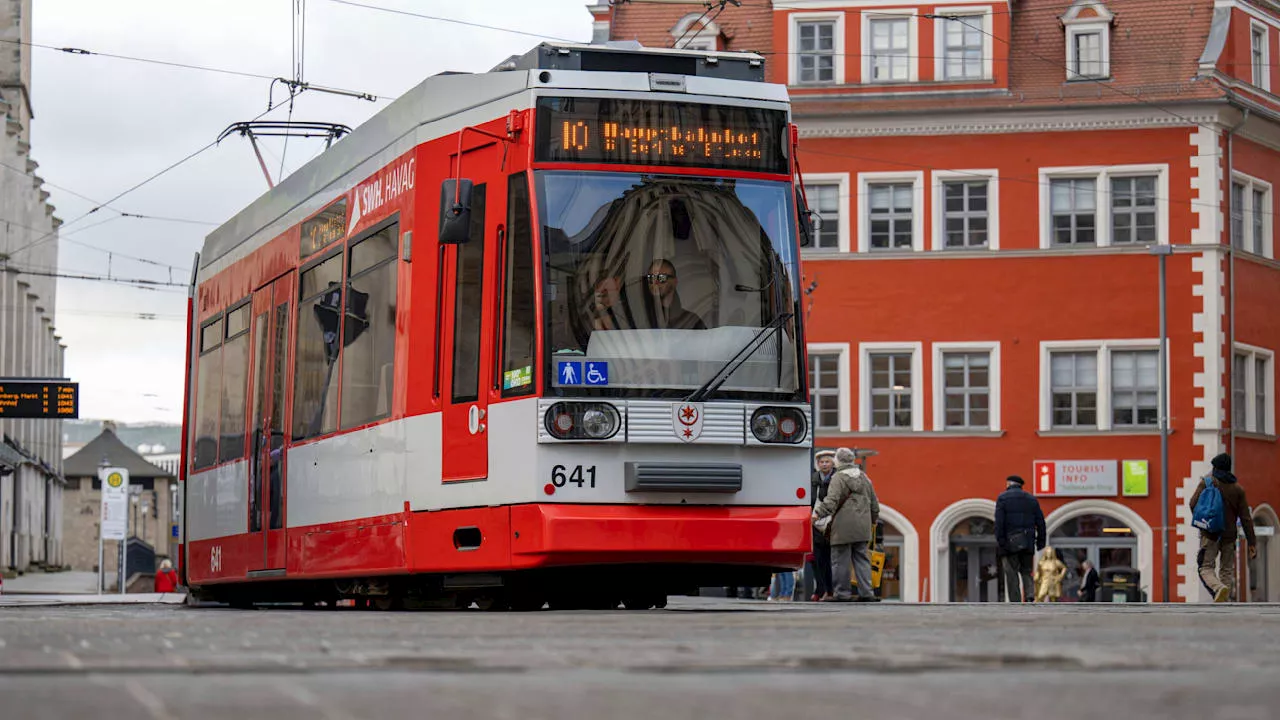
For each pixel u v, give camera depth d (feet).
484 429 40.16
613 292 39.52
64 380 97.60
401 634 22.35
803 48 137.90
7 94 244.22
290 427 50.98
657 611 36.37
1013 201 135.54
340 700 11.96
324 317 49.08
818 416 136.77
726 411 39.68
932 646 19.38
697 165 40.73
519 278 39.68
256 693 12.49
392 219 44.80
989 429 135.03
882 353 136.26
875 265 136.15
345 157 48.96
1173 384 134.41
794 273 41.11
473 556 40.37
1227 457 67.87
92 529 420.77
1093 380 134.92
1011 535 71.87
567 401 38.73
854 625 26.11
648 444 39.11
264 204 56.34
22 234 245.65
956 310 135.54
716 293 40.27
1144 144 135.13
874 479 135.95
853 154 136.67
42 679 13.78
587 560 38.40
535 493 38.63
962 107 135.13
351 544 45.75
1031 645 19.62
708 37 140.97
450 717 10.76
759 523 39.55
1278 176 141.49
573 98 40.19
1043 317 135.13
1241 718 10.94
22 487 265.13
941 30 136.67
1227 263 135.95
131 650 18.08
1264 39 142.41
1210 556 68.08
